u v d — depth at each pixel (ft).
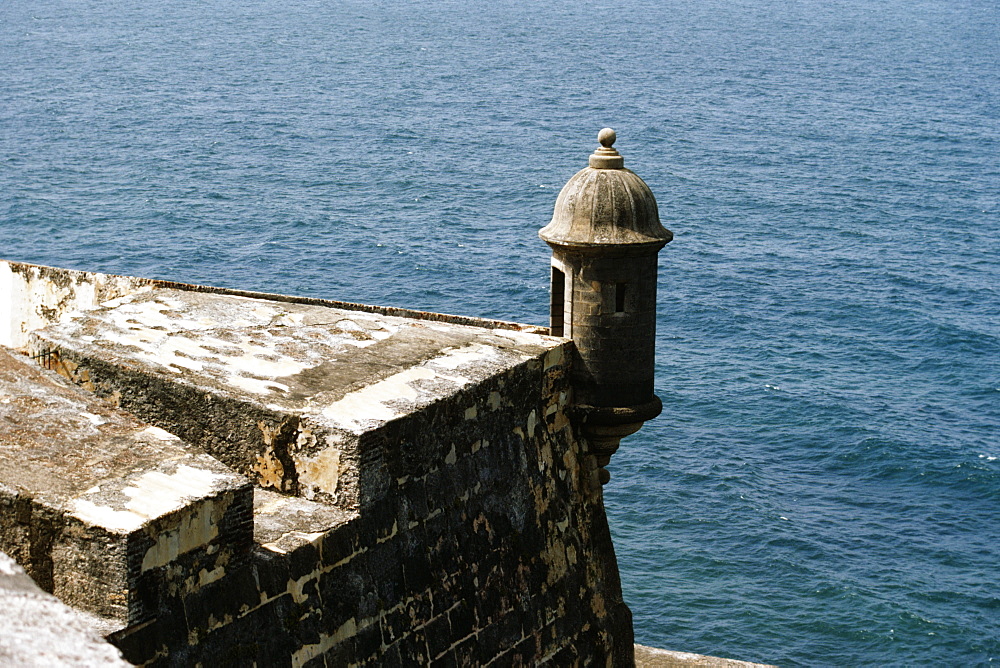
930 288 228.84
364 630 32.76
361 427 32.99
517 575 39.01
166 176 316.81
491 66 612.70
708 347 195.31
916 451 156.66
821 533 136.05
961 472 151.74
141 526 26.20
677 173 336.29
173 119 414.62
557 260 42.47
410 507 34.83
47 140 364.17
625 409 42.45
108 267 232.73
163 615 27.07
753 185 322.14
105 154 345.31
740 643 115.96
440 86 525.75
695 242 259.60
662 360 188.03
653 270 42.52
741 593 123.85
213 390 34.40
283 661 30.04
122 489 27.45
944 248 260.42
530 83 543.80
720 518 138.31
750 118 448.65
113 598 26.12
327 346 38.88
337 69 587.68
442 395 35.99
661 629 117.29
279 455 33.71
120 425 30.27
